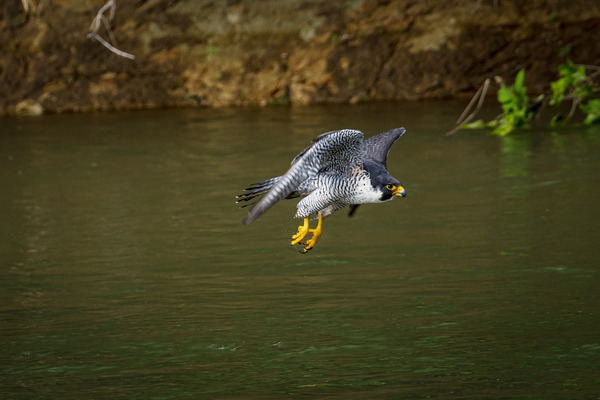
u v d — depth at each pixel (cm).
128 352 920
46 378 859
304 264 1189
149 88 2525
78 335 968
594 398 776
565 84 2078
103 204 1524
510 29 2456
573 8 2428
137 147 1988
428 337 932
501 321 967
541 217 1346
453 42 2467
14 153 1961
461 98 2481
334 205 863
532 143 1891
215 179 1661
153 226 1386
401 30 2477
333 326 972
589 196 1444
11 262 1225
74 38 2464
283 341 937
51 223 1416
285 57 2512
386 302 1038
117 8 2453
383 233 1319
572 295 1031
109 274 1169
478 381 820
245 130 2131
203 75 2531
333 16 2483
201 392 819
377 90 2509
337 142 782
